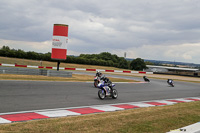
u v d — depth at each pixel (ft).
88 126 21.29
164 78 142.20
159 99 49.52
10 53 207.10
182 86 92.38
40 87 51.49
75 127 20.61
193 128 22.34
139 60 308.60
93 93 50.19
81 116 26.16
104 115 27.35
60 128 19.92
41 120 22.88
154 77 146.41
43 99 37.45
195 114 31.48
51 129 19.44
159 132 21.03
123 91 59.00
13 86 49.03
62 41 87.66
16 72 80.94
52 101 36.37
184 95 61.31
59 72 84.99
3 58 181.57
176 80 130.93
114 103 39.55
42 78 73.00
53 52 87.81
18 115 25.49
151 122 24.62
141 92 60.18
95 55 406.82
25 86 50.78
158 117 27.53
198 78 162.30
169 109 34.24
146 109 33.71
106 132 19.74
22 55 212.84
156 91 65.92
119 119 25.09
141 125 22.97
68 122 22.38
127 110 32.17
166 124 24.30
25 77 71.26
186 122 26.21
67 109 30.99
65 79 77.10
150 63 416.26
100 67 228.22
